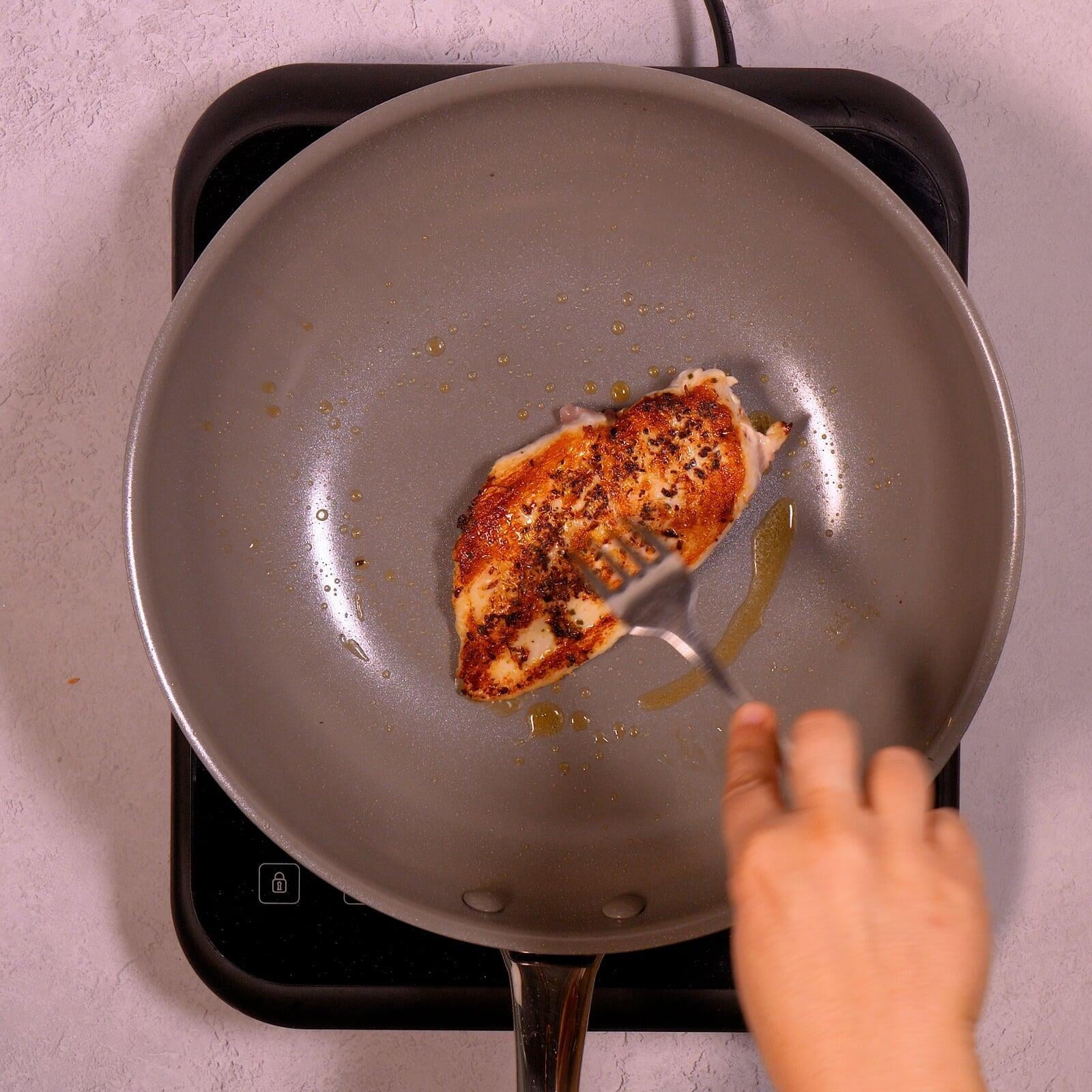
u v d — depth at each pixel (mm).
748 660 688
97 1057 716
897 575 675
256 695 673
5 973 713
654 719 688
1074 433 706
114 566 710
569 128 647
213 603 666
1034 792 708
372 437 690
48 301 708
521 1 708
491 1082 718
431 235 675
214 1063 718
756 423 690
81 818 711
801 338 684
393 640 691
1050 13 708
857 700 676
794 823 528
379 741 688
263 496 685
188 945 671
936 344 654
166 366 629
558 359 688
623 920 659
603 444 664
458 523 687
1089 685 707
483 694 673
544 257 684
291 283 664
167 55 708
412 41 708
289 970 674
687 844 678
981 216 706
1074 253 706
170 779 707
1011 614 624
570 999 634
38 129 708
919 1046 501
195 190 667
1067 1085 710
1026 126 707
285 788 667
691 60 707
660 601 663
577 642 668
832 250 665
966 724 626
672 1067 718
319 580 691
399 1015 675
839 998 507
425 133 641
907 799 532
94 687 711
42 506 708
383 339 686
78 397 708
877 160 666
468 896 674
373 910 676
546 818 686
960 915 518
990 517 640
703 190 666
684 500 662
